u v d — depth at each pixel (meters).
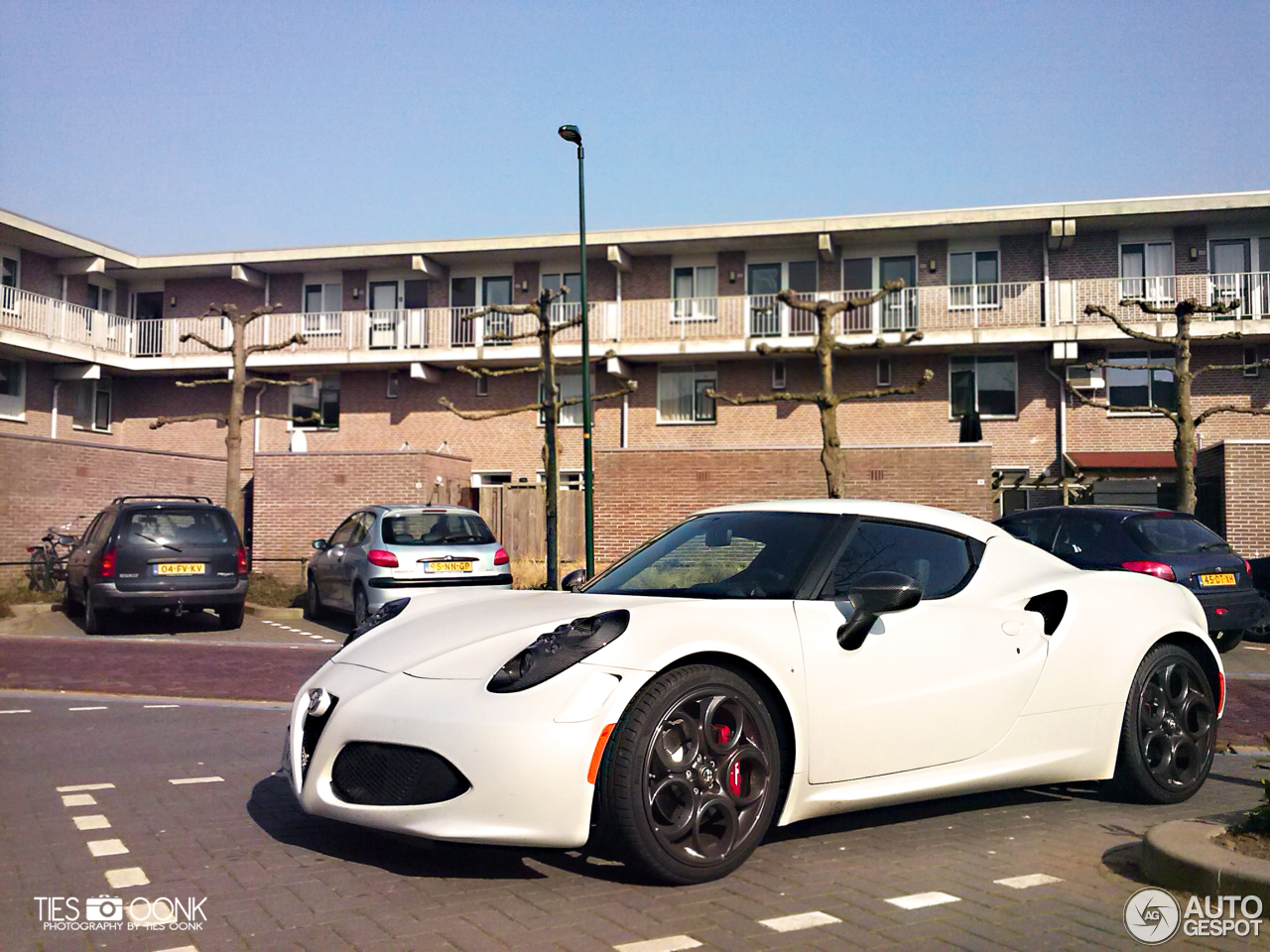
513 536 20.52
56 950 2.97
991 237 25.38
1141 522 10.75
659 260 26.92
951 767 4.16
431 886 3.53
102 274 28.55
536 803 3.32
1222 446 17.12
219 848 3.99
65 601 15.17
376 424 28.00
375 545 12.52
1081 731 4.49
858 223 24.91
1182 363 16.23
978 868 3.75
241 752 6.04
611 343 26.14
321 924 3.17
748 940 3.04
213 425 28.72
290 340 19.28
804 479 18.86
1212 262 24.38
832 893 3.46
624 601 3.99
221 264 27.62
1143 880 3.60
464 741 3.37
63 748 6.16
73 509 19.53
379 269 28.16
